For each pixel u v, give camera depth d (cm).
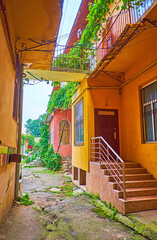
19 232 352
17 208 491
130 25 438
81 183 792
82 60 762
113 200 479
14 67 441
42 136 1577
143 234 347
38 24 421
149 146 574
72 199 596
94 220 422
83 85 790
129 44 532
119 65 679
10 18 371
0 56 288
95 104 741
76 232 363
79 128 848
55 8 371
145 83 615
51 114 1457
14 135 504
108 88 760
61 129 1446
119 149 744
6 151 368
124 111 741
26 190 718
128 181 525
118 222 411
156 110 567
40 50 511
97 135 727
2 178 349
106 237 343
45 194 662
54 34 459
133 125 671
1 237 323
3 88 319
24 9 373
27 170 1232
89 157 698
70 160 1362
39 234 351
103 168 582
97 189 591
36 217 436
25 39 477
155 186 530
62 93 1275
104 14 605
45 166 1422
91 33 666
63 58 734
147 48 560
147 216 413
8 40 354
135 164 614
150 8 394
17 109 562
